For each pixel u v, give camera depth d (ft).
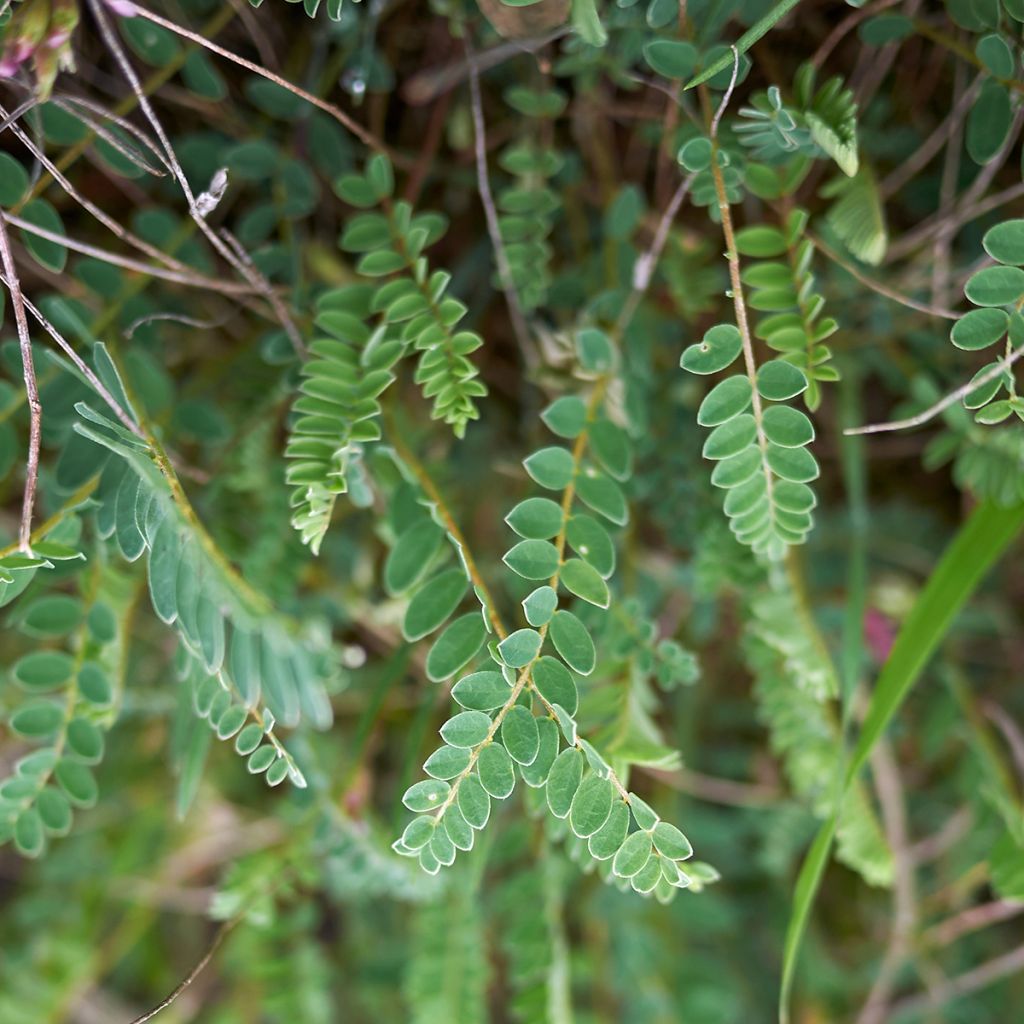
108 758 2.01
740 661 2.03
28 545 1.38
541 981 1.75
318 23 1.65
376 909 2.18
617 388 1.59
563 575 1.38
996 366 1.36
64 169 1.59
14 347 1.53
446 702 1.73
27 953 2.04
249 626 1.46
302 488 1.42
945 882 2.02
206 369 1.71
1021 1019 2.16
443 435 1.79
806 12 1.61
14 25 1.39
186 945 2.24
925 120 1.67
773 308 1.44
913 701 2.00
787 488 1.39
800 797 2.02
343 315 1.51
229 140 1.69
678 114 1.62
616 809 1.34
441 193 1.80
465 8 1.55
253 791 2.05
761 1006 2.20
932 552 1.94
